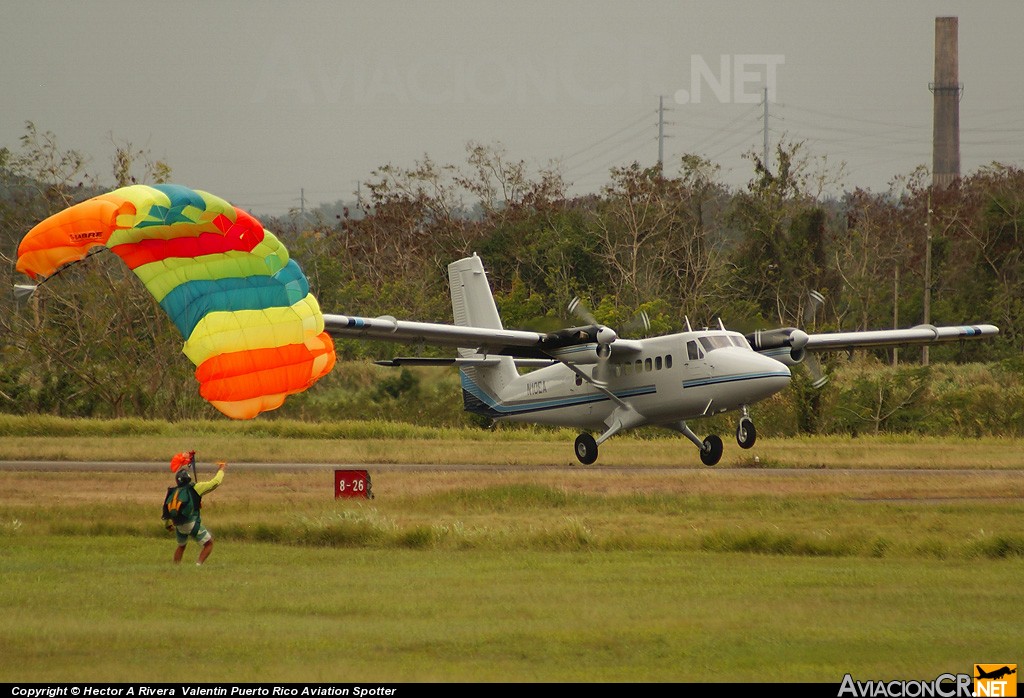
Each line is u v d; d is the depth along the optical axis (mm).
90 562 62406
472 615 47812
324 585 55094
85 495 94500
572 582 56344
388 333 111375
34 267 76875
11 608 48969
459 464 124938
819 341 128875
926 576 58250
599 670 39250
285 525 73562
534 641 43094
